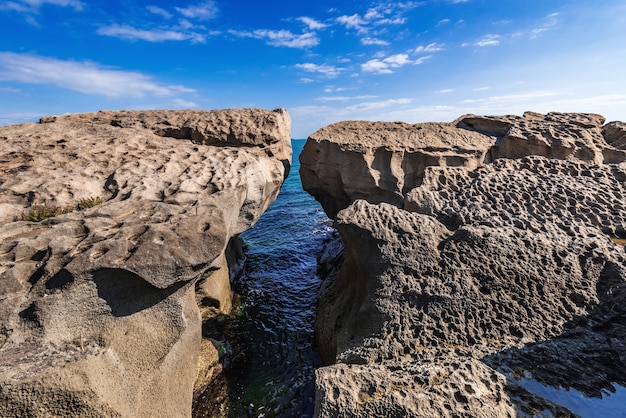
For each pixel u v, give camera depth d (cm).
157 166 1030
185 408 680
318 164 1490
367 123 1620
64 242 575
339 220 893
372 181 1387
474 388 502
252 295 1427
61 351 473
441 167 1216
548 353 587
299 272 1683
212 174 1010
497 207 958
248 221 1122
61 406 420
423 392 500
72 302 512
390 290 761
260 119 1493
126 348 553
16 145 1045
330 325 979
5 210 719
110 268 532
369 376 553
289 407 830
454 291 728
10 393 388
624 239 829
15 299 483
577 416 469
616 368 552
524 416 465
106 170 973
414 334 687
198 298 1051
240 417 805
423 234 843
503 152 1336
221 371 930
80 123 1422
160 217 686
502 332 654
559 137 1259
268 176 1259
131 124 1453
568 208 932
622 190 984
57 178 875
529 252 776
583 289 699
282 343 1092
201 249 628
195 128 1397
